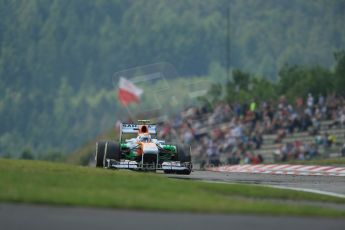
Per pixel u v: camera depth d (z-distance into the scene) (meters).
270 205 49.62
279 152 141.62
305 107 147.25
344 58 160.62
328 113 145.00
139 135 81.81
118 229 39.50
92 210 44.66
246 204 49.47
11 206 44.84
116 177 61.97
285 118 146.62
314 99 155.88
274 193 59.94
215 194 56.22
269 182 74.88
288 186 70.44
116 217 42.84
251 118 150.75
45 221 41.00
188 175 83.38
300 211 47.38
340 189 68.25
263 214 45.81
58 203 46.06
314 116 145.25
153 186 56.84
